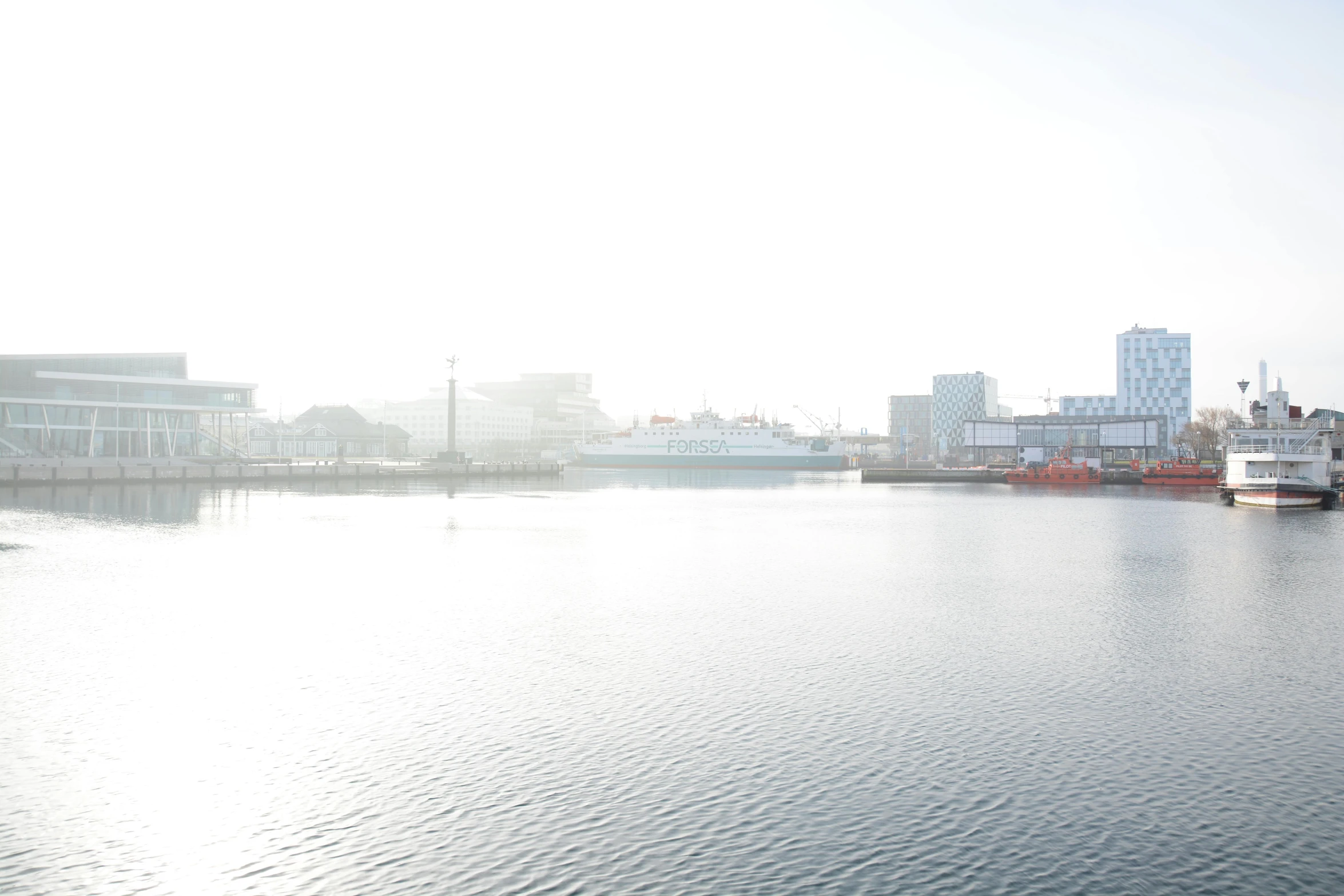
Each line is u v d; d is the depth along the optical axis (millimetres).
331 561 53938
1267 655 31766
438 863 17016
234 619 36875
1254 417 130500
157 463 135125
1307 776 21094
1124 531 76875
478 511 94375
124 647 31969
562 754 22031
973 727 24125
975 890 16250
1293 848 17797
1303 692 27406
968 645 33031
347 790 20031
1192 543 66938
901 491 150875
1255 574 50625
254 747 22453
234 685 27484
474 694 26703
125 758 21734
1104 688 27703
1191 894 16234
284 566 51469
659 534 72250
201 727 23812
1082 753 22375
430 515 87938
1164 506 109625
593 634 34469
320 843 17734
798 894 16062
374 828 18312
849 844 17781
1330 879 16703
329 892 16094
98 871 16734
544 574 49562
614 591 44062
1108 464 198375
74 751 22141
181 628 35094
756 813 19031
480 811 19047
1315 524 82750
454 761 21594
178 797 19672
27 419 126938
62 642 32656
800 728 23922
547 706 25562
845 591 44469
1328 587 46188
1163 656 31531
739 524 82188
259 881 16453
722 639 33781
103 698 26219
